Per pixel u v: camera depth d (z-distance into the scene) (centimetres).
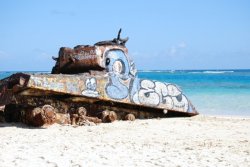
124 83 1473
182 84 4700
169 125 1406
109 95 1423
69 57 1513
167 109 1577
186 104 1638
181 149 984
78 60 1495
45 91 1305
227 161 862
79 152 896
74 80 1341
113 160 833
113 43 1551
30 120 1303
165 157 880
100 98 1398
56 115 1333
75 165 782
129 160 838
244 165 831
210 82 5141
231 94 3147
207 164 830
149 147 994
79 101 1404
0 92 1305
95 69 1484
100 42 1562
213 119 1605
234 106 2328
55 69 1552
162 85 1588
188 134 1238
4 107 1349
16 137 1096
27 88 1266
